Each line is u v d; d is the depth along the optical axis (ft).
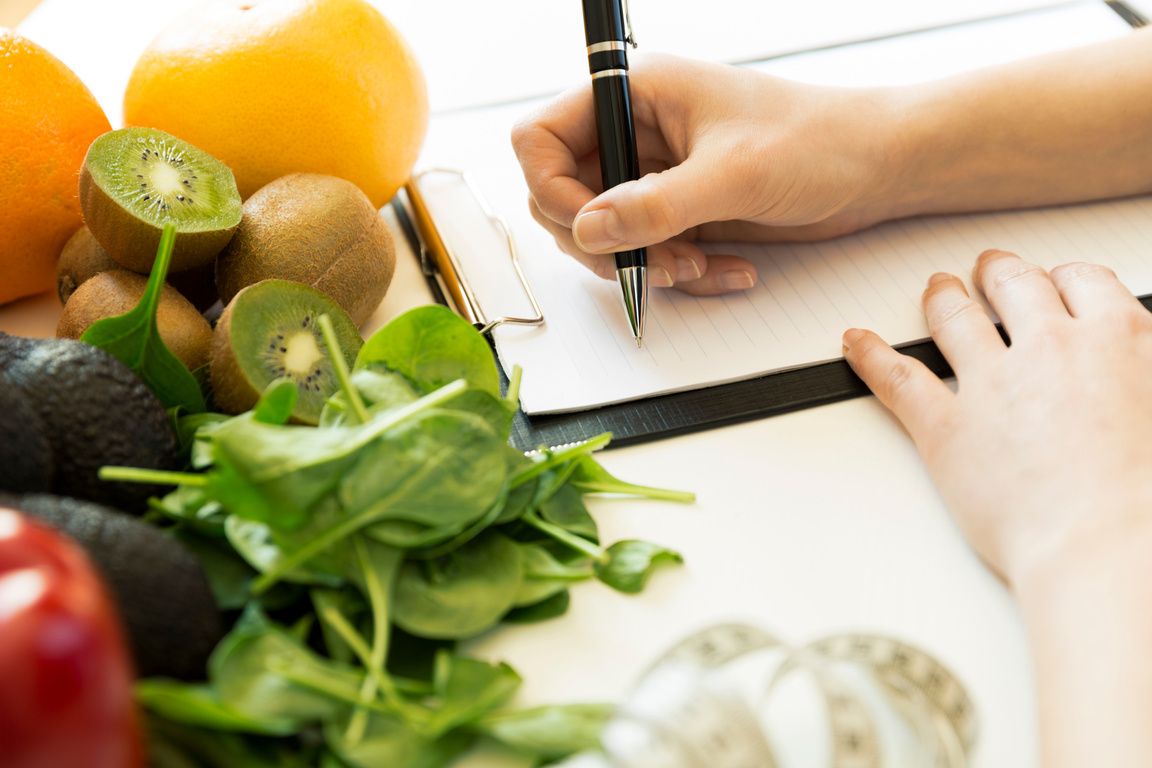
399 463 1.04
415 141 1.93
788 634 1.17
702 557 1.29
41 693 0.61
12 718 0.61
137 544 0.93
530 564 1.16
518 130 1.88
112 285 1.44
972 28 2.56
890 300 1.78
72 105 1.64
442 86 2.57
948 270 1.85
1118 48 2.02
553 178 1.83
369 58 1.77
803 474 1.43
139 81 1.76
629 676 1.12
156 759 0.89
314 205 1.55
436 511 1.04
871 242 1.96
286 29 1.70
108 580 0.89
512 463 1.20
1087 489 1.21
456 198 2.12
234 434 1.03
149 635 0.90
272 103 1.70
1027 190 1.98
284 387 1.12
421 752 0.95
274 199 1.57
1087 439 1.27
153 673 0.91
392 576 1.03
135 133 1.51
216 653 0.95
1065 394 1.34
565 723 0.97
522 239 2.00
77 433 1.08
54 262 1.71
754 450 1.48
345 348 1.45
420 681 1.05
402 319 1.26
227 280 1.56
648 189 1.59
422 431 1.07
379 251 1.63
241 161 1.75
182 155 1.56
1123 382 1.35
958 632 1.17
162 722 0.90
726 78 1.86
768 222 1.86
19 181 1.58
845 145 1.82
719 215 1.72
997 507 1.26
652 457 1.47
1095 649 1.04
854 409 1.55
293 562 0.99
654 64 1.87
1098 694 1.00
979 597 1.22
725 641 1.00
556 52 2.72
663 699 0.93
